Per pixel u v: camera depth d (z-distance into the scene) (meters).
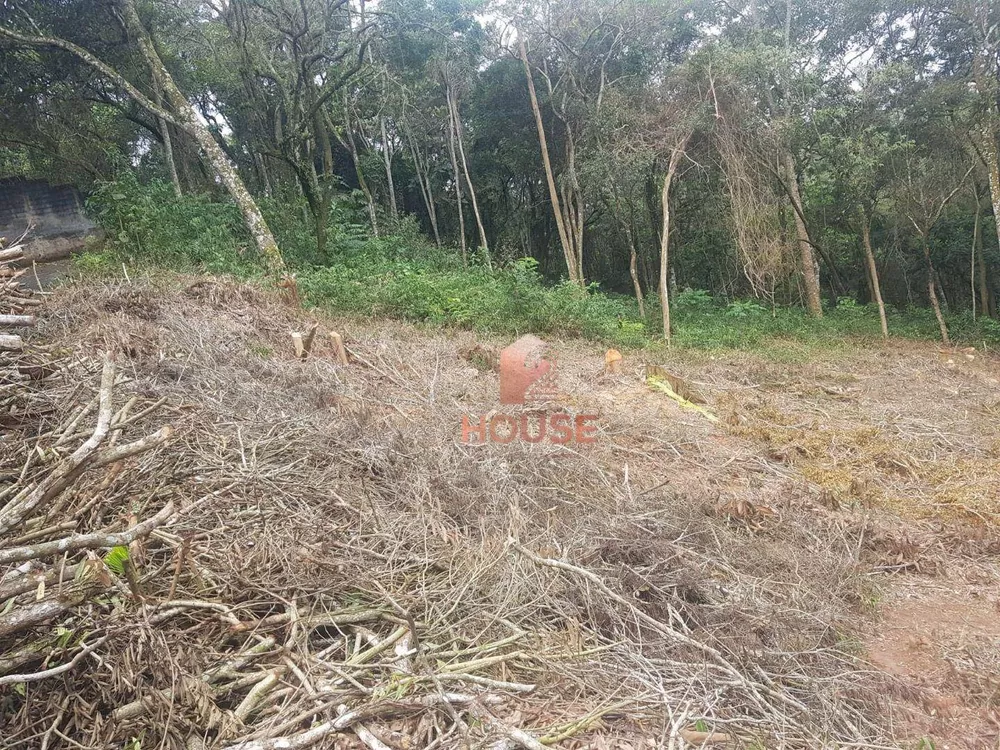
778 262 13.23
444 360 6.93
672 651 2.51
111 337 4.86
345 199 17.73
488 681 2.14
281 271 10.32
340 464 3.63
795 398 7.54
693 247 21.25
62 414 3.22
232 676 2.08
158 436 2.19
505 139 21.05
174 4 14.94
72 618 2.01
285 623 2.34
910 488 4.84
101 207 11.85
